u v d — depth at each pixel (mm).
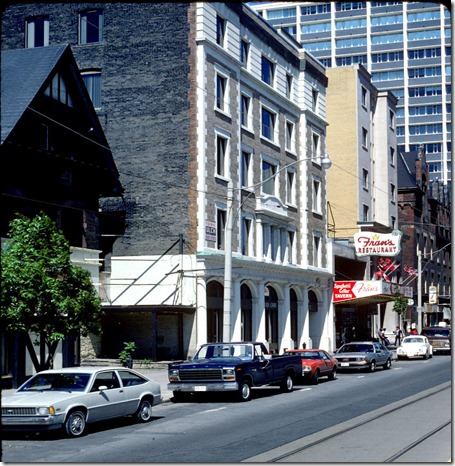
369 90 64250
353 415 18750
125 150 38719
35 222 20281
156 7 38750
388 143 66250
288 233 47219
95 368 17875
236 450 13594
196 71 37812
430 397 22906
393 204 67375
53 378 17203
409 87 143125
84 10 39969
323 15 149375
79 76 30359
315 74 52031
